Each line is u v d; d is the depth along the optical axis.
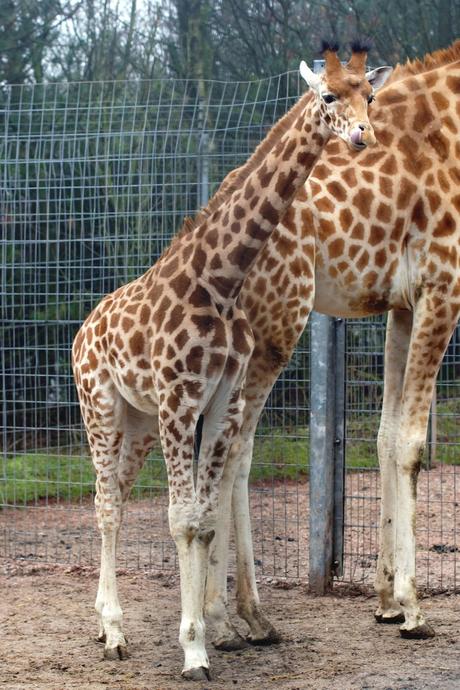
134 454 7.42
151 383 6.61
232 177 6.91
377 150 7.50
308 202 7.22
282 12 19.25
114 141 11.35
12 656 6.92
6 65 18.30
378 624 7.67
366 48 6.18
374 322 10.32
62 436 13.41
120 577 9.17
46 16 18.59
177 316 6.38
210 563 7.07
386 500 7.79
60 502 12.27
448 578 9.02
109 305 7.10
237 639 7.02
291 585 8.85
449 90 7.75
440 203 7.41
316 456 8.61
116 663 6.74
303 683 6.22
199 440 8.22
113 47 19.06
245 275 6.47
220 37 19.33
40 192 12.84
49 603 8.37
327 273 7.39
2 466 12.55
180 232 6.86
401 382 7.89
